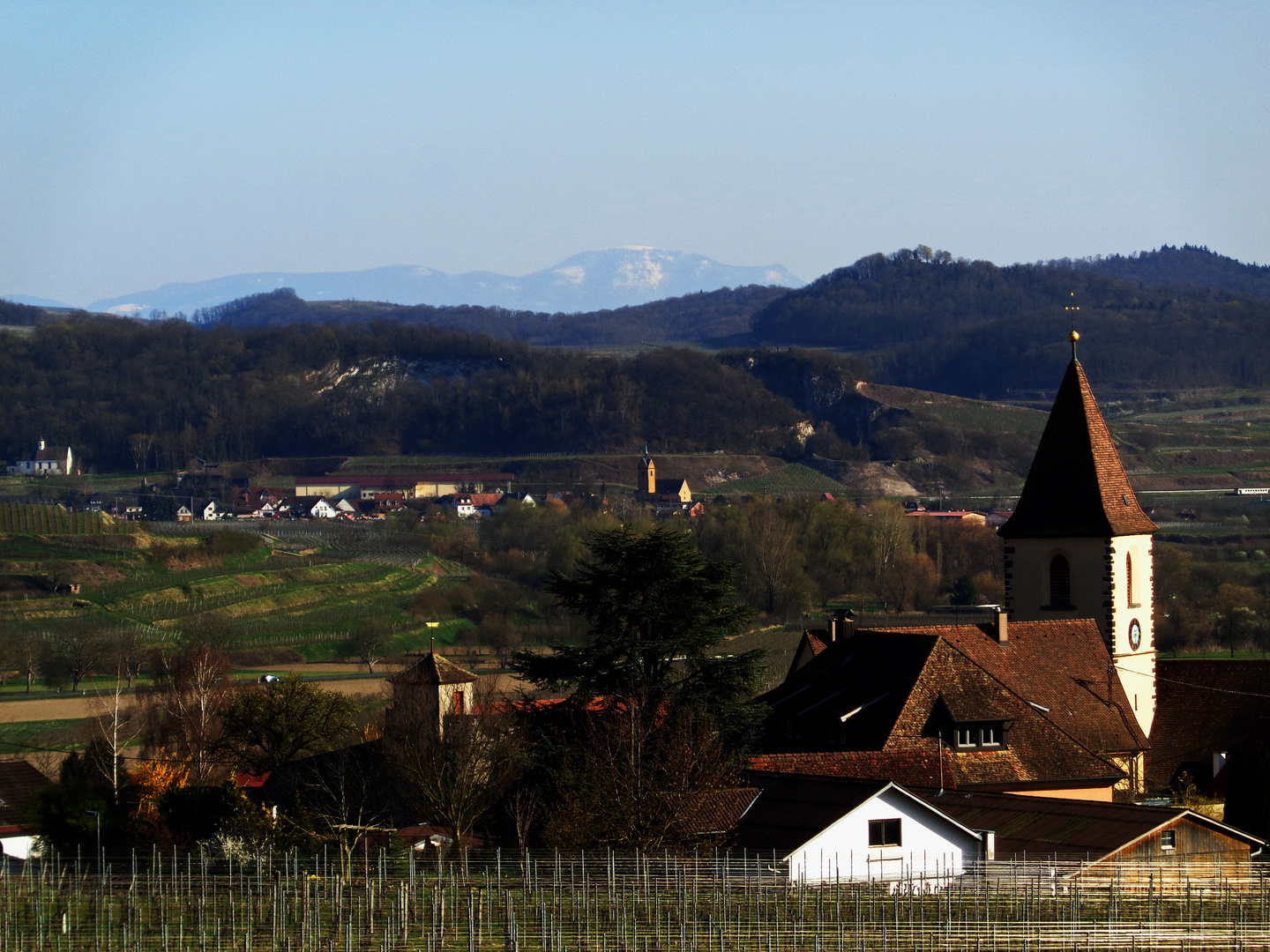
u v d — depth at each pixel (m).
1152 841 198.25
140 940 179.62
